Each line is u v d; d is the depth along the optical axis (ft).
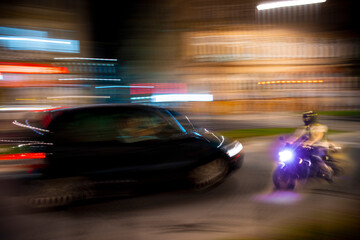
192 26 59.57
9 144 11.93
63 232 10.02
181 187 13.41
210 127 36.65
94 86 44.11
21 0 41.93
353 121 39.88
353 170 16.22
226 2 59.21
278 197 12.80
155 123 13.88
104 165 12.27
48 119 13.06
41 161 11.52
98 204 12.28
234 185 14.37
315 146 13.73
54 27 44.88
